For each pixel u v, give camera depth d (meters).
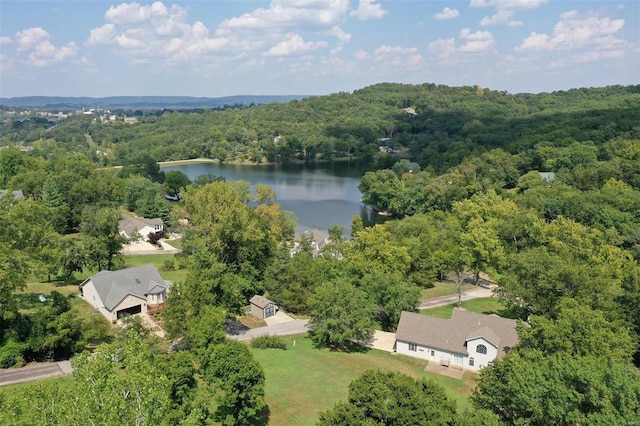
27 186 127.88
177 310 55.03
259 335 67.94
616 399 29.89
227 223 79.00
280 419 43.75
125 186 147.25
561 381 32.03
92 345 59.34
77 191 125.44
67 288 80.38
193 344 51.38
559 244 82.00
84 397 24.14
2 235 57.69
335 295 63.78
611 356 41.38
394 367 58.34
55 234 84.06
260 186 125.69
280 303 78.56
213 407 42.59
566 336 44.16
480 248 85.69
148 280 75.62
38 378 49.22
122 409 23.34
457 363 59.81
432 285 92.69
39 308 59.03
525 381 32.56
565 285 60.28
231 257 82.44
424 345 61.47
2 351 51.53
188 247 84.56
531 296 62.56
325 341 65.38
